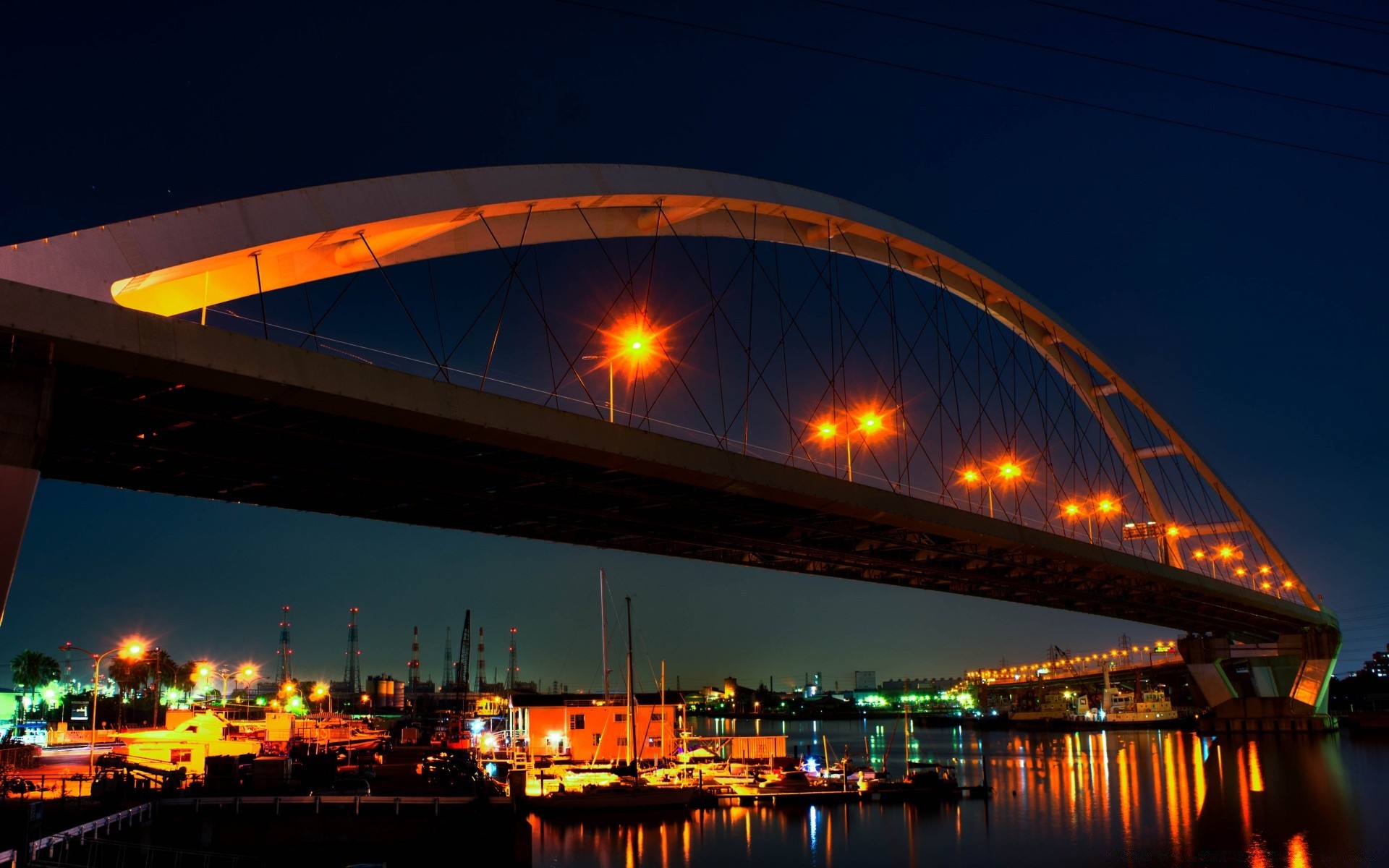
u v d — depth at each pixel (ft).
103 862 125.29
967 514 203.31
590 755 309.22
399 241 129.08
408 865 155.12
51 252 90.27
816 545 200.85
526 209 141.90
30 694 496.64
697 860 188.85
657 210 174.91
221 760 173.37
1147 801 268.82
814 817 239.91
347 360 105.29
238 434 114.93
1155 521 385.29
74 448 116.06
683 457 140.67
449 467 132.46
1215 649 525.75
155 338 91.04
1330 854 190.70
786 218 205.36
